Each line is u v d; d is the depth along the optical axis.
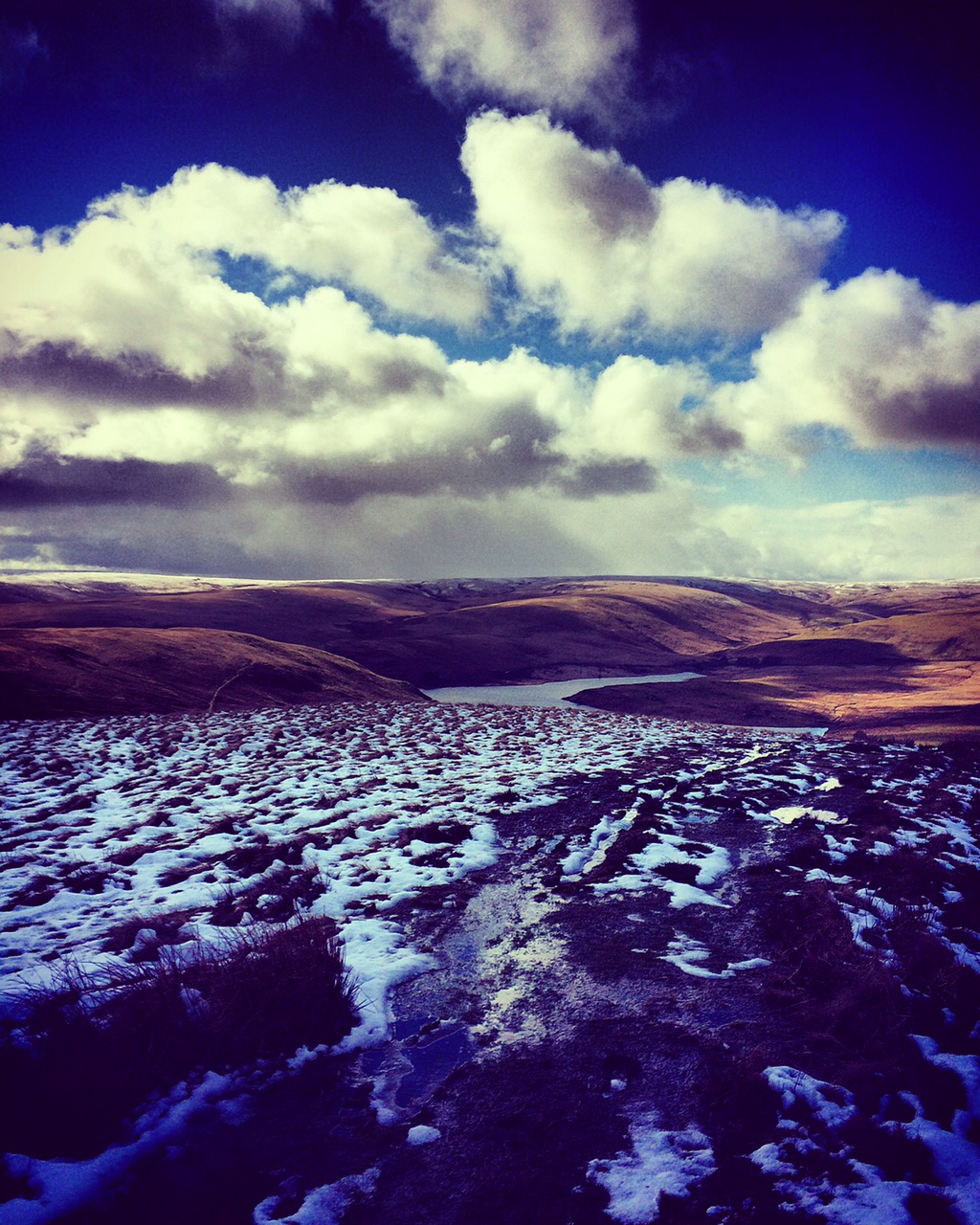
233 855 11.70
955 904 9.48
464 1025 6.86
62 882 10.38
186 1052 5.97
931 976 7.28
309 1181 4.82
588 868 11.85
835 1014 6.66
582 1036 6.61
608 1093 5.74
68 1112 5.11
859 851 11.83
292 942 7.37
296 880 10.45
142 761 22.20
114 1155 4.95
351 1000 6.93
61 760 21.20
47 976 6.88
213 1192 4.71
